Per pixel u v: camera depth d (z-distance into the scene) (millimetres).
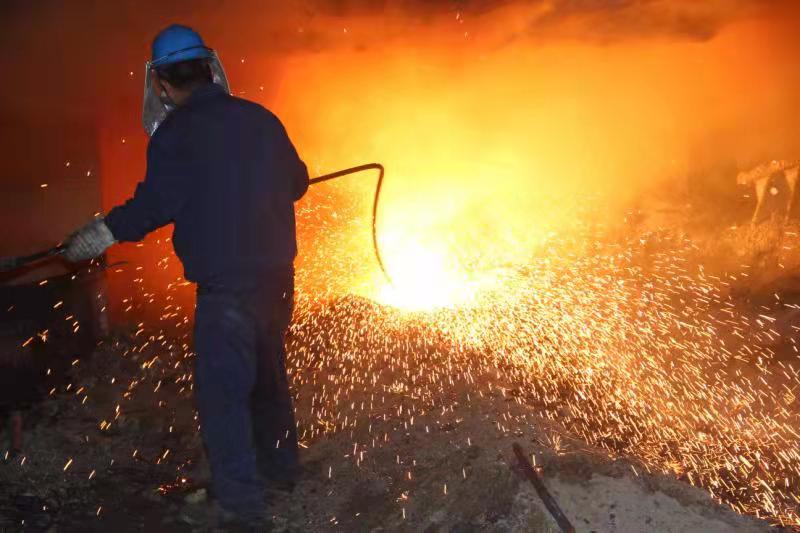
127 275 6309
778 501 4023
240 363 3422
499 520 3238
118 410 4566
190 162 3377
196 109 3449
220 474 3432
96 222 3438
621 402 4949
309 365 4910
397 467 3830
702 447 4562
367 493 3715
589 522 3166
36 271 4844
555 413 4473
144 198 3369
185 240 3430
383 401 4402
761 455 4543
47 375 4852
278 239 3508
